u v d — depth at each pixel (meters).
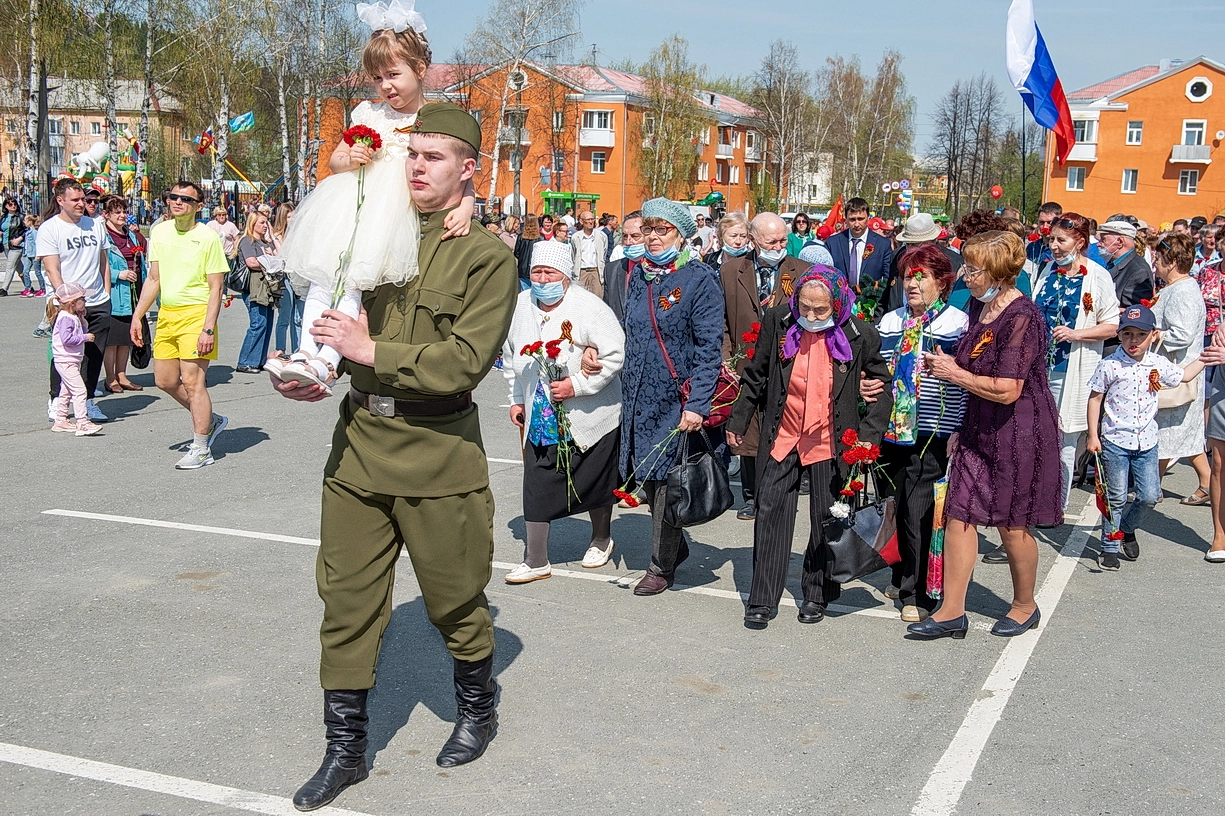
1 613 5.04
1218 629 5.21
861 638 5.04
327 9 44.81
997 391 4.72
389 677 4.48
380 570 3.53
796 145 75.50
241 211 43.25
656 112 68.94
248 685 4.31
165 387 7.96
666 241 5.44
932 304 5.20
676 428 5.44
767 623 5.19
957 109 65.62
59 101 58.16
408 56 3.48
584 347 5.46
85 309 9.14
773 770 3.71
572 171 68.50
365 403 3.45
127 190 35.34
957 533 4.93
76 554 5.95
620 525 7.01
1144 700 4.35
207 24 38.50
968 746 3.91
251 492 7.38
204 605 5.21
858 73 75.12
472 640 3.70
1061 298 6.59
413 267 3.35
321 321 3.18
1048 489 4.85
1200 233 12.62
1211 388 6.52
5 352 13.63
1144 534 6.98
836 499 5.11
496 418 10.50
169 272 7.78
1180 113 56.72
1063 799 3.55
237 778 3.58
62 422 9.23
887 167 74.31
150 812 3.35
